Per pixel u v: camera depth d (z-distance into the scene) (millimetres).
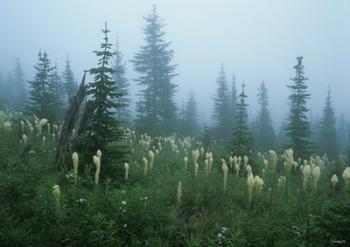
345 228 5449
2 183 6938
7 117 21531
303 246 5559
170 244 6566
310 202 7785
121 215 6441
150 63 38500
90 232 5777
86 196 6918
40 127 12227
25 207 6480
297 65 22703
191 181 9633
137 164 11594
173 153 16703
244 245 5938
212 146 19781
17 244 5527
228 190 9453
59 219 6031
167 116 36438
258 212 7918
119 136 9422
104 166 8984
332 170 15508
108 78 9320
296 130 21297
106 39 9383
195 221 7594
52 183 7293
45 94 17734
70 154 9391
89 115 9727
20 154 10383
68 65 33781
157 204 7414
